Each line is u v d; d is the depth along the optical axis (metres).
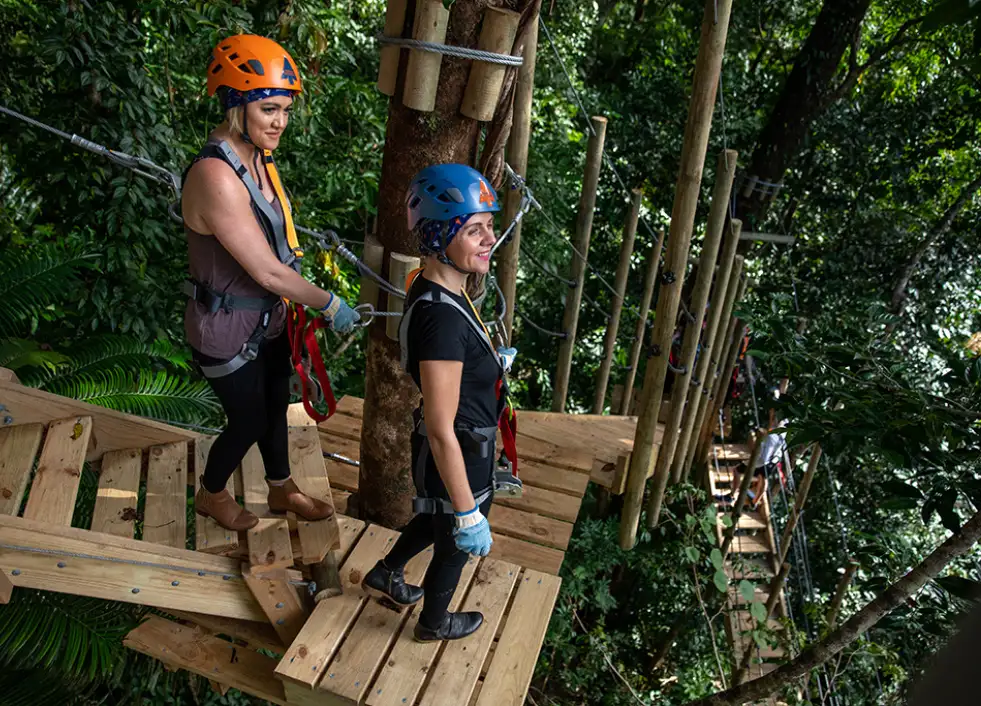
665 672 9.55
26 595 4.05
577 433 5.25
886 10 10.09
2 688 4.45
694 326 5.11
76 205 5.81
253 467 3.20
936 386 7.29
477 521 2.25
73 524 4.42
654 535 7.41
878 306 5.25
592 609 9.05
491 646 3.07
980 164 10.88
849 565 7.01
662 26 12.60
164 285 6.01
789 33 12.61
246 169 2.27
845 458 10.53
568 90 10.90
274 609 2.79
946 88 10.55
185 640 3.32
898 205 11.69
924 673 0.42
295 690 2.65
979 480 3.19
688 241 4.34
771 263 11.95
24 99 6.11
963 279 11.37
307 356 2.71
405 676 2.62
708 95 3.97
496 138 2.78
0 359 4.80
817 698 8.19
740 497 7.96
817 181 11.62
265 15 6.46
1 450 2.91
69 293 5.43
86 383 5.05
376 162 8.48
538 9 2.62
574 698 8.23
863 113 10.96
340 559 3.04
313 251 7.85
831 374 3.73
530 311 10.95
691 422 6.19
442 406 2.16
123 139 5.58
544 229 9.77
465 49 2.58
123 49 5.58
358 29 9.06
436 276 2.20
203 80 7.27
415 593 2.80
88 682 4.93
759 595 8.40
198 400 5.23
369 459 3.45
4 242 6.70
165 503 2.99
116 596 2.52
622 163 11.74
